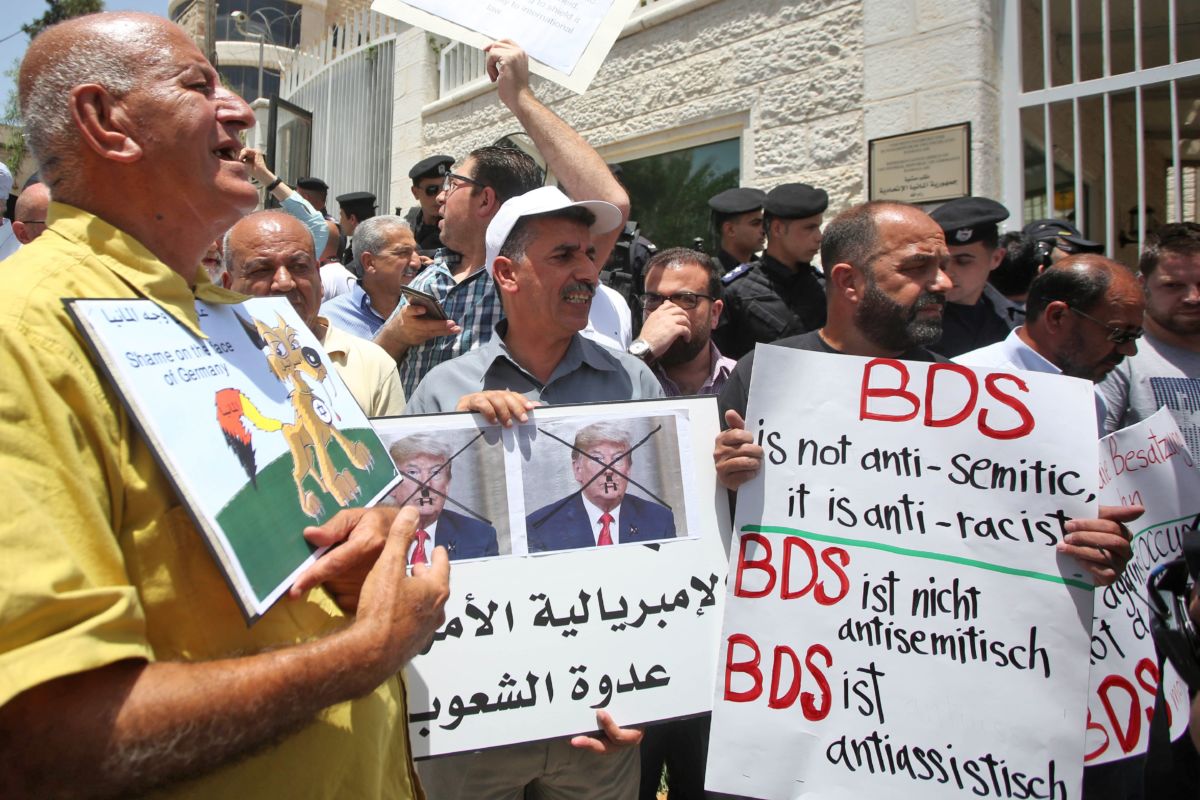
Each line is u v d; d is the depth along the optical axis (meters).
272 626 1.26
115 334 1.10
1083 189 5.50
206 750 1.03
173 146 1.22
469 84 8.96
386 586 1.23
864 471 2.00
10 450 0.99
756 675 1.93
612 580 1.96
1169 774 1.94
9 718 0.97
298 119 10.57
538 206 2.23
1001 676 1.86
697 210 7.05
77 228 1.21
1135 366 3.06
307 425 1.37
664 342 2.88
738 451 2.02
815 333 2.50
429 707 1.81
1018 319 4.08
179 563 1.15
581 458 2.01
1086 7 5.41
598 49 2.82
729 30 6.67
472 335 3.04
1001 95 5.41
